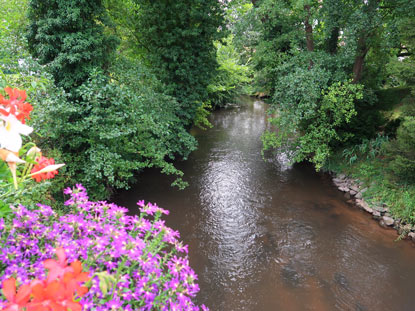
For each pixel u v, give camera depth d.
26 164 1.11
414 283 3.78
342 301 3.50
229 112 17.17
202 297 3.53
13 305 0.60
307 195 6.35
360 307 3.41
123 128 4.78
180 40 7.01
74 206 1.48
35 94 3.58
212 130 12.40
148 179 7.17
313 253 4.42
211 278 3.87
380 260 4.23
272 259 4.28
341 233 4.92
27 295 0.62
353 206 5.81
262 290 3.67
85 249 1.21
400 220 5.01
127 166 5.17
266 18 7.62
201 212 5.64
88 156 4.75
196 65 7.47
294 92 6.39
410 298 3.53
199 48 7.48
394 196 5.36
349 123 7.21
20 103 0.99
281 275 3.95
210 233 4.94
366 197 5.80
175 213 5.59
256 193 6.48
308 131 7.41
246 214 5.59
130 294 1.08
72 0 4.36
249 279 3.86
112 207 1.50
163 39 7.12
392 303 3.46
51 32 4.48
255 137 11.11
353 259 4.26
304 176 7.39
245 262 4.21
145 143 5.57
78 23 4.48
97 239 1.18
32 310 0.61
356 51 6.32
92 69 4.67
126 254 1.13
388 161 6.13
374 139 7.09
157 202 5.99
